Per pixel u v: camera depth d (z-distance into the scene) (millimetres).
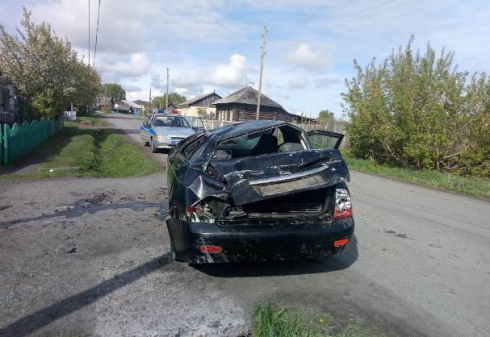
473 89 12305
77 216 5746
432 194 9273
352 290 3633
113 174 10312
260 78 31047
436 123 12586
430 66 13953
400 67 14812
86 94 37750
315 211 3807
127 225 5348
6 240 4582
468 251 4953
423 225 6133
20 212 5844
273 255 3574
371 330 2941
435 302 3465
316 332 2850
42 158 12359
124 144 17156
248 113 42844
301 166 3727
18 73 23391
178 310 3107
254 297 3396
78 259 4078
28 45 23688
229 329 2875
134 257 4184
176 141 14000
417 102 13602
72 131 26297
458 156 12672
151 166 10758
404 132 13359
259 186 3504
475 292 3713
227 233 3441
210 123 36375
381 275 4020
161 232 5078
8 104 22484
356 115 15039
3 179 8516
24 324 2838
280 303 3303
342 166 3824
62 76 24828
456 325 3080
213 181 3580
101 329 2807
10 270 3740
